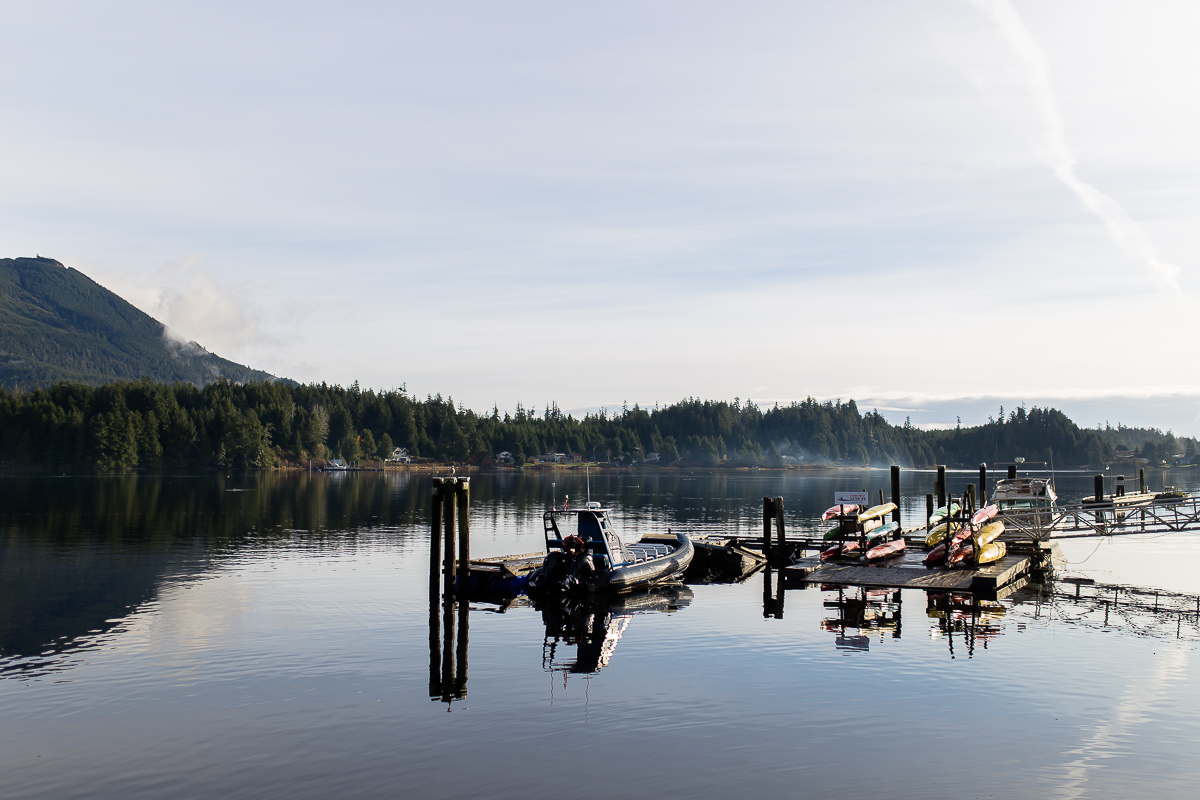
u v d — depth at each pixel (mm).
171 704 14062
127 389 169250
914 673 15977
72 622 20547
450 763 11492
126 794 10570
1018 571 28625
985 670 16141
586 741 12305
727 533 45688
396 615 21906
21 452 138125
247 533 42344
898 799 10367
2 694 14578
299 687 15078
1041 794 10516
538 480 142500
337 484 109625
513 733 12648
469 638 19234
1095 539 41688
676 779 10945
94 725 13031
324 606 22891
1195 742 12289
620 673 16094
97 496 70875
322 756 11758
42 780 10977
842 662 16844
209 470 151500
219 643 18453
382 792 10562
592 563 25734
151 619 20953
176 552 34188
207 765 11445
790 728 12844
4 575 27859
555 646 18469
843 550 31234
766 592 26609
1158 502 34844
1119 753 11844
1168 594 25469
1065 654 17422
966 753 11844
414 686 15164
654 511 63000
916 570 28281
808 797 10414
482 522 52906
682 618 21922
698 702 14148
